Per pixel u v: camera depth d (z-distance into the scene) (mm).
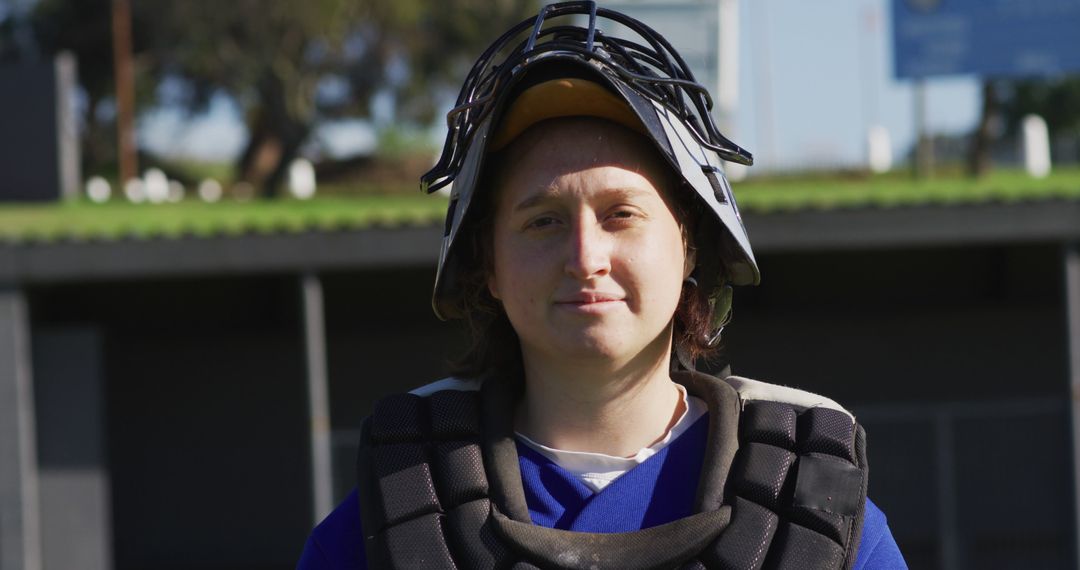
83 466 9328
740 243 1857
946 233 8602
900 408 9406
